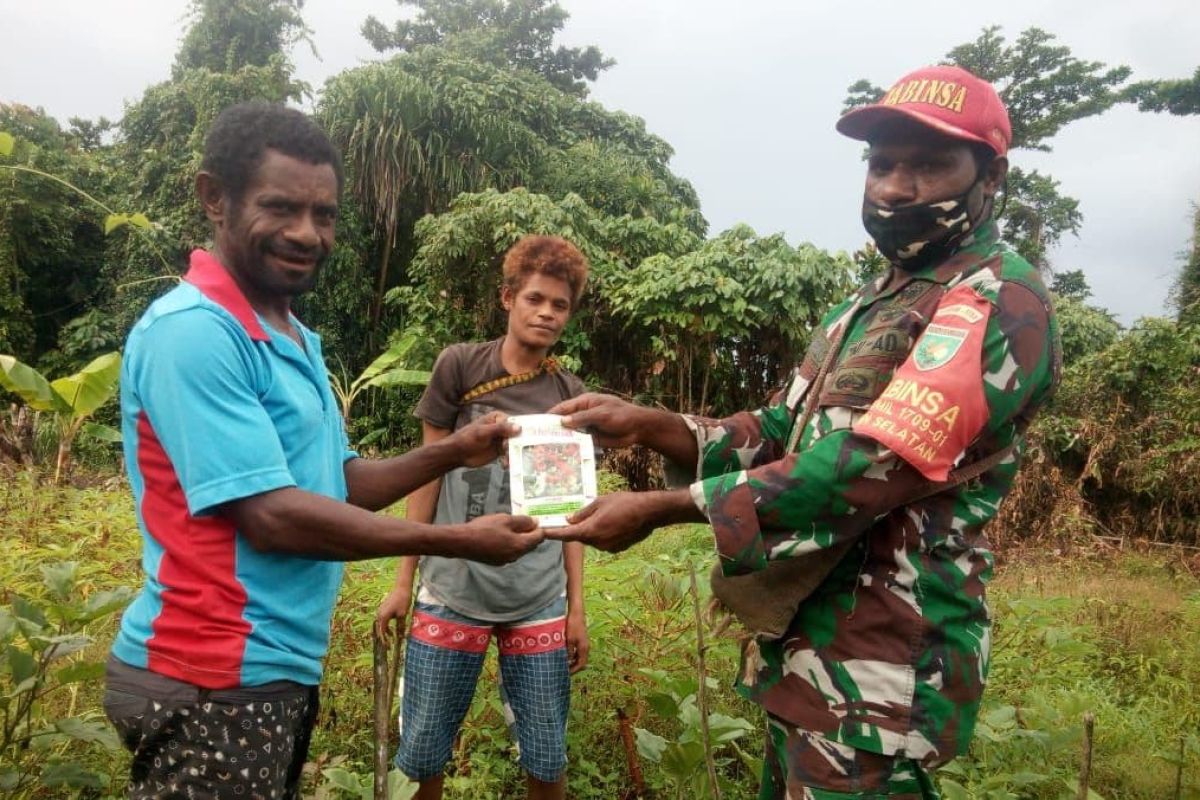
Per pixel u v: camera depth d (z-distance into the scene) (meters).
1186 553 9.57
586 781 2.69
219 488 1.37
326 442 1.64
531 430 1.89
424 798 2.42
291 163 1.50
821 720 1.59
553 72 23.70
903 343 1.61
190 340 1.39
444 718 2.36
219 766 1.43
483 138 14.52
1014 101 19.94
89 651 2.98
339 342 13.61
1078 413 10.96
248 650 1.44
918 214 1.64
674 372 11.45
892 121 1.64
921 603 1.55
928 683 1.54
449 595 2.34
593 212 13.01
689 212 16.41
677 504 1.58
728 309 10.42
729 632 1.80
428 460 1.92
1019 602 3.63
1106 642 4.98
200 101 14.42
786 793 1.69
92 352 14.52
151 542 1.48
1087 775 1.21
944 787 1.81
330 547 1.43
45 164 15.41
